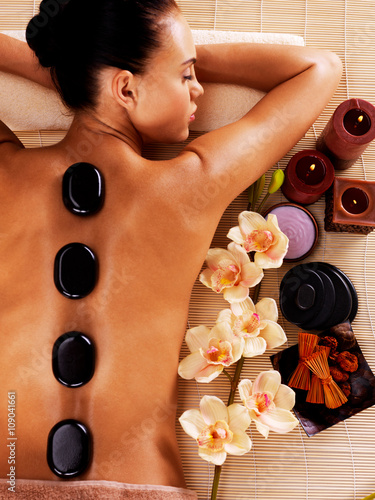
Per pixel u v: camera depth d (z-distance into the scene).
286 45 1.04
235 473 1.10
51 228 0.88
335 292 1.10
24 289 0.88
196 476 1.10
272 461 1.11
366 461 1.11
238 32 1.15
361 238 1.17
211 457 0.89
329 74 1.01
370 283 1.17
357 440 1.12
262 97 1.10
